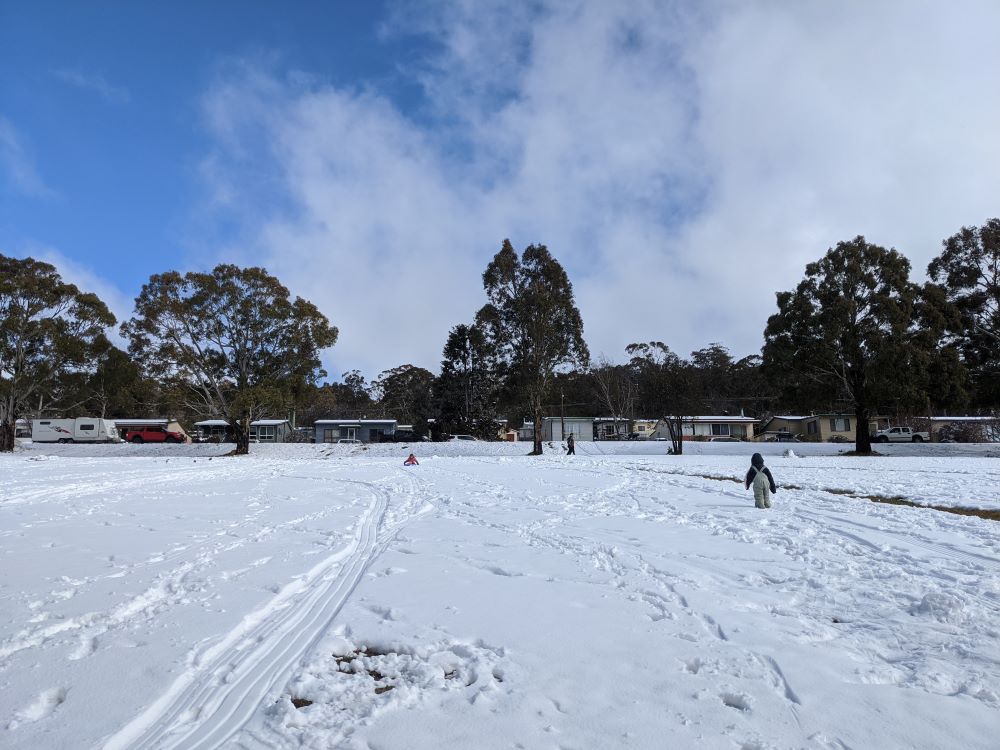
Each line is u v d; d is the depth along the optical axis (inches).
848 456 1737.2
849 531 409.1
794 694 172.4
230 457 2033.7
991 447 1844.2
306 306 2142.0
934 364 1664.6
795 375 1828.2
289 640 223.1
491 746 147.9
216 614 246.2
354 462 1567.4
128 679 185.6
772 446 2059.5
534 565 324.5
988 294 1875.0
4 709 166.6
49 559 347.9
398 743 149.7
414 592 275.0
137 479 935.7
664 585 284.0
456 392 2780.5
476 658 199.6
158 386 2003.0
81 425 2613.2
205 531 441.4
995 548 353.7
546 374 2021.4
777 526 431.2
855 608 249.0
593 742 149.1
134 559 346.6
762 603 255.4
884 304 1646.2
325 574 318.0
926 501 582.6
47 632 225.8
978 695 171.6
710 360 4111.7
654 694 174.1
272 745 150.6
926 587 273.9
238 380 2126.0
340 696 175.6
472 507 560.7
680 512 507.2
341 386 5017.2
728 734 152.1
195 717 166.6
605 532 417.1
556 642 213.8
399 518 502.9
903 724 156.3
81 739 150.9
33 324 2097.7
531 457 1723.7
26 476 997.2
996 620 231.0
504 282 2032.5
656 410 1946.4
